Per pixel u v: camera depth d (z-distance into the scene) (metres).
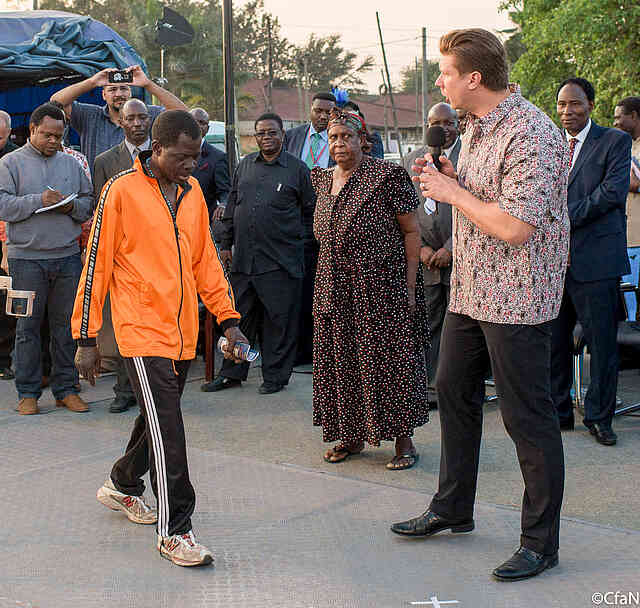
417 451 4.92
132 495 3.81
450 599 3.08
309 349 7.40
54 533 3.70
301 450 4.98
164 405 3.35
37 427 5.41
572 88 5.05
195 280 3.71
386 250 4.47
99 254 3.39
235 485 4.30
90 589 3.18
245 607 3.04
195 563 3.33
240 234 6.32
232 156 8.28
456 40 3.17
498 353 3.22
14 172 5.75
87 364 3.47
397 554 3.47
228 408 5.95
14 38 7.96
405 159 5.92
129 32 39.62
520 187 3.05
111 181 3.41
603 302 5.03
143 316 3.38
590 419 5.11
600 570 3.29
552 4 23.97
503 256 3.19
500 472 4.53
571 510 4.01
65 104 6.64
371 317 4.48
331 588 3.17
